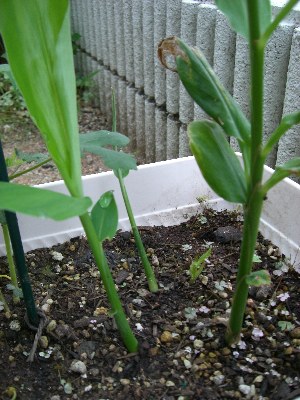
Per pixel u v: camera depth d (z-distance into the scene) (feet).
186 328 1.00
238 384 0.88
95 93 3.07
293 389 0.86
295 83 1.34
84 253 1.24
